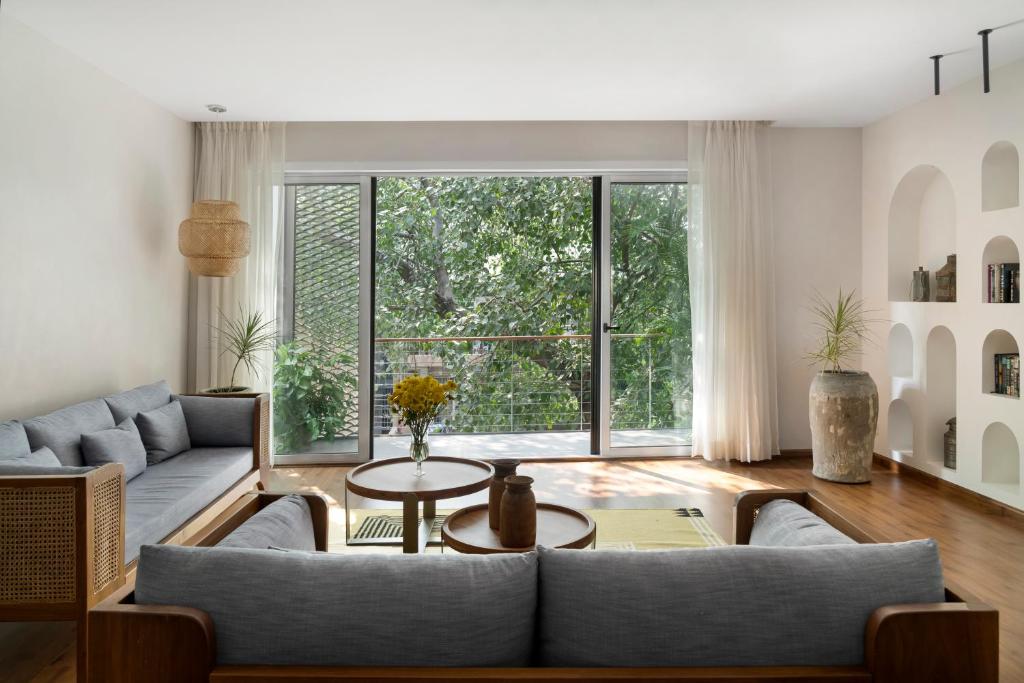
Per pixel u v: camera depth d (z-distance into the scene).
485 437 6.86
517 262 7.62
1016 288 4.17
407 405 3.42
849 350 5.80
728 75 4.35
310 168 5.57
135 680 1.29
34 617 2.40
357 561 1.38
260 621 1.32
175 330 5.26
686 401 5.84
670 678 1.28
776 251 5.78
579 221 7.60
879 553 1.42
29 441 3.06
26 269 3.52
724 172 5.58
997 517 4.18
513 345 6.95
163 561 1.36
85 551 2.40
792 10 3.38
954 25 3.57
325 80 4.39
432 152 5.59
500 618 1.34
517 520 2.44
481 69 4.20
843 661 1.35
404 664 1.32
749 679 1.28
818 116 5.40
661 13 3.41
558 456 5.87
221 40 3.72
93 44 3.78
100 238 4.19
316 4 3.28
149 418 3.97
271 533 1.89
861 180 5.79
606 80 4.43
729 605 1.35
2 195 3.35
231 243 4.78
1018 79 4.07
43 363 3.66
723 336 5.61
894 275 5.41
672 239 5.79
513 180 7.64
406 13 3.39
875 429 5.02
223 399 4.49
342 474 5.33
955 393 4.88
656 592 1.35
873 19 3.49
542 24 3.53
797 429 5.84
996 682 1.30
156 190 4.89
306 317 5.67
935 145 4.82
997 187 4.39
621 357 5.80
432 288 7.66
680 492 4.79
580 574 1.37
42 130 3.64
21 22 3.46
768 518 2.15
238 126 5.47
